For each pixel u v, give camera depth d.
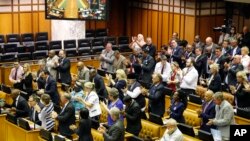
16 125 14.62
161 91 14.78
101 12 24.00
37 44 24.67
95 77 16.75
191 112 15.23
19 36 25.75
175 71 17.38
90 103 14.80
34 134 14.09
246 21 26.45
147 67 19.42
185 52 21.05
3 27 26.78
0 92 18.77
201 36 26.72
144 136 14.10
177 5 27.31
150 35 29.28
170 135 11.77
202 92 17.00
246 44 23.05
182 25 27.17
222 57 19.33
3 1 26.53
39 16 27.77
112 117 12.27
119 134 12.05
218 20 27.11
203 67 19.48
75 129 13.17
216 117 12.83
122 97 15.30
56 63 20.20
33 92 18.62
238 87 15.06
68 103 13.98
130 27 30.55
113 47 26.05
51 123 14.56
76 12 24.02
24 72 19.27
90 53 25.11
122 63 20.95
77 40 25.55
